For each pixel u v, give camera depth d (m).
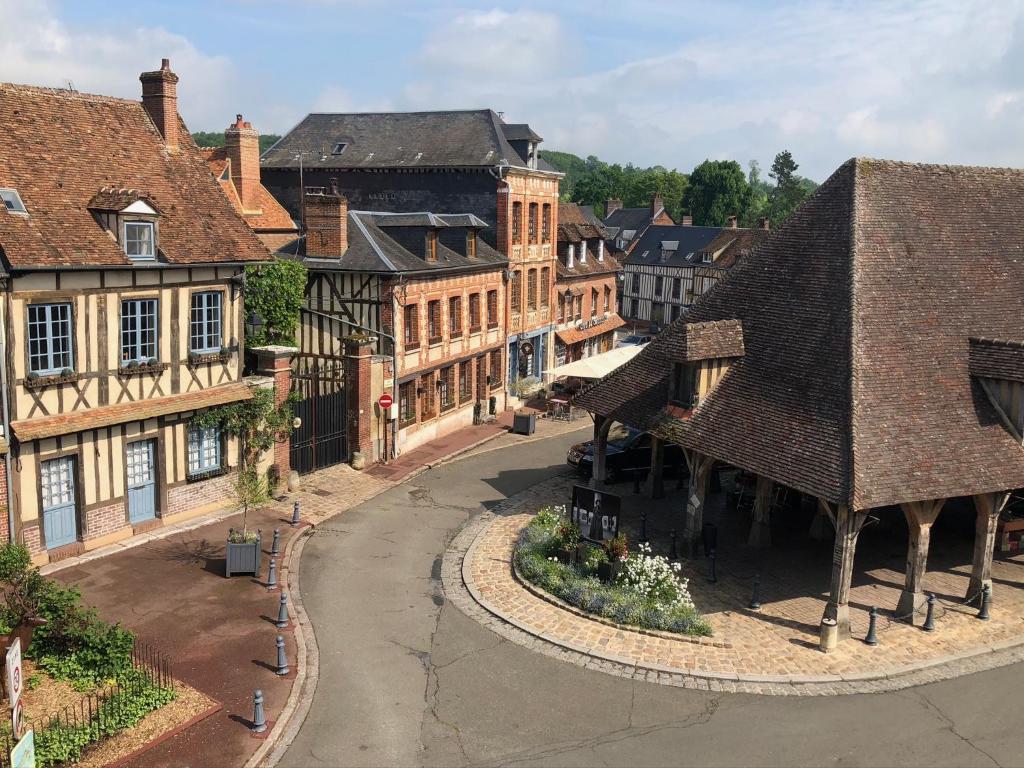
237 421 19.19
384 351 24.56
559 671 13.19
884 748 11.37
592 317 42.62
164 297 17.27
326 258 24.62
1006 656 13.97
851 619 15.12
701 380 17.09
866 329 15.53
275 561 17.00
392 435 24.94
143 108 19.77
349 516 20.20
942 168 18.59
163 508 17.97
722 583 16.75
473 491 22.64
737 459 15.52
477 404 30.39
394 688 12.54
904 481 13.80
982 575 15.43
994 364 15.27
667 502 21.98
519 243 33.50
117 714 10.96
